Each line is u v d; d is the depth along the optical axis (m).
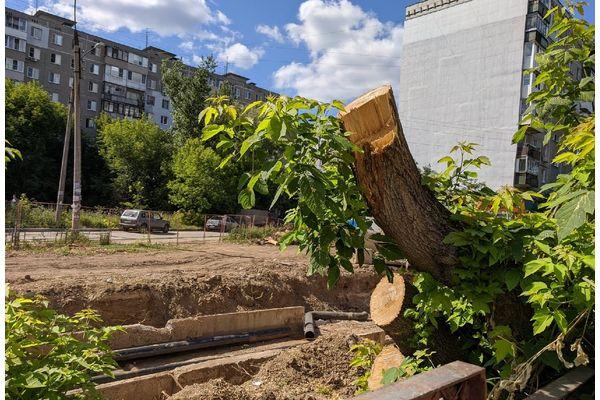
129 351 6.95
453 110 31.80
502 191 2.92
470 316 3.16
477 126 30.58
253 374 6.48
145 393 5.68
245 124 2.69
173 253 15.30
